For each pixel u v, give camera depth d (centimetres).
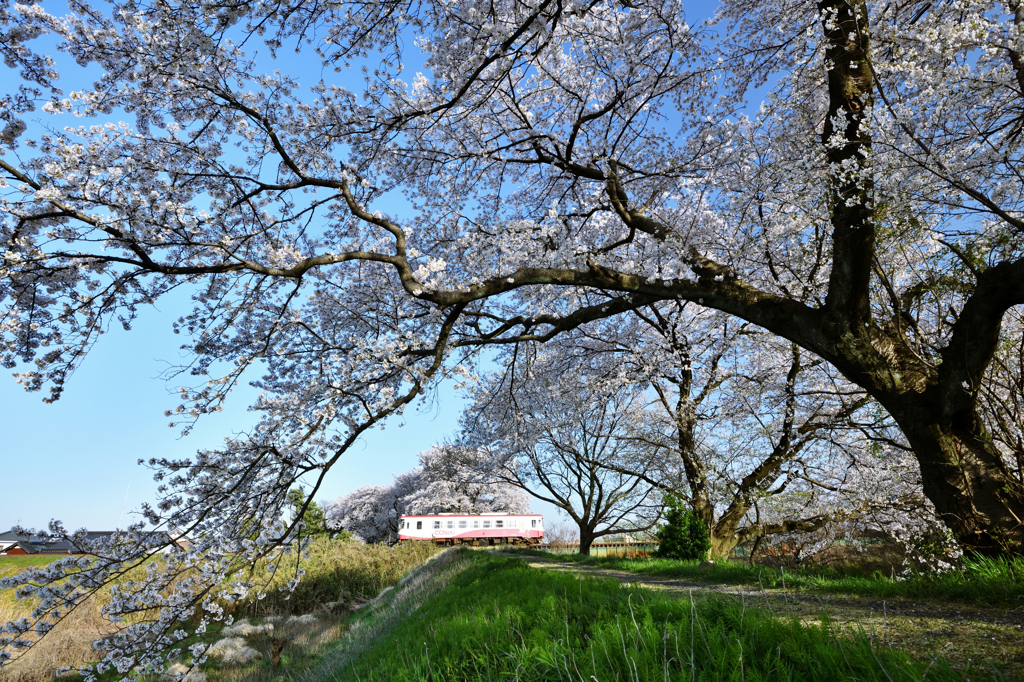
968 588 590
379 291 952
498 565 955
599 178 982
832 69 801
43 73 526
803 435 1303
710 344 1455
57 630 958
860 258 779
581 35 877
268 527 580
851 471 1311
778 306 840
